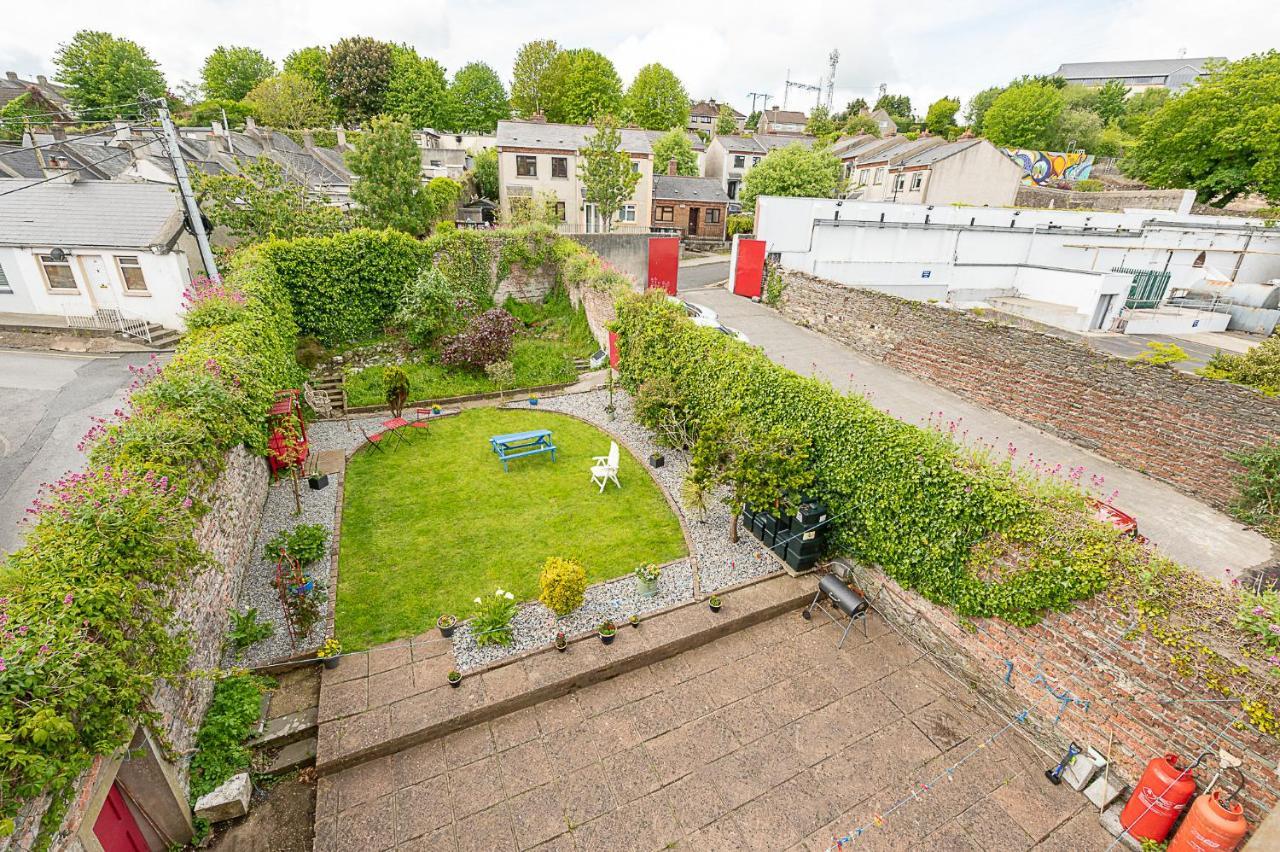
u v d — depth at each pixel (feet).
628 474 39.81
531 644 25.52
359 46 179.01
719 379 38.55
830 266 84.69
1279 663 16.87
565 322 67.15
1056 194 134.92
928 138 155.84
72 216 57.41
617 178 100.07
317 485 36.35
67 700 12.51
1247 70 119.75
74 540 15.64
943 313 56.70
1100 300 79.25
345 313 59.72
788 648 27.04
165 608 17.83
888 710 23.95
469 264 67.87
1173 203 118.83
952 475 25.07
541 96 191.62
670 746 21.84
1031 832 19.40
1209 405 39.60
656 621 27.22
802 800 20.07
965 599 24.94
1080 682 21.48
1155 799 18.25
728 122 237.25
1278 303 93.20
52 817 12.13
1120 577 20.17
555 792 19.93
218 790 18.62
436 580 29.12
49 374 47.01
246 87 211.00
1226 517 38.19
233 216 62.13
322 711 21.80
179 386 25.13
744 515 34.86
